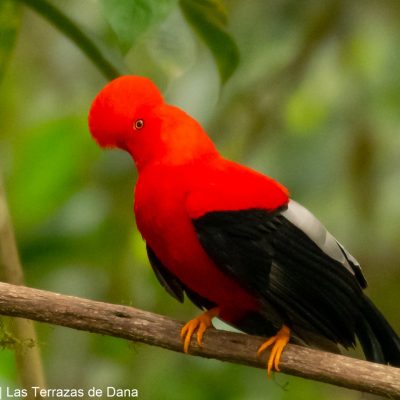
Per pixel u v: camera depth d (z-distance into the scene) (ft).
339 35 44.42
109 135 28.48
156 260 29.48
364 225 42.45
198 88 43.47
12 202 37.55
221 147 43.19
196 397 38.86
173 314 39.24
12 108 45.32
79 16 40.45
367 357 27.99
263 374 39.60
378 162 43.19
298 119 45.32
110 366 38.96
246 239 26.96
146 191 27.71
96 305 27.04
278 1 44.78
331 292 27.02
